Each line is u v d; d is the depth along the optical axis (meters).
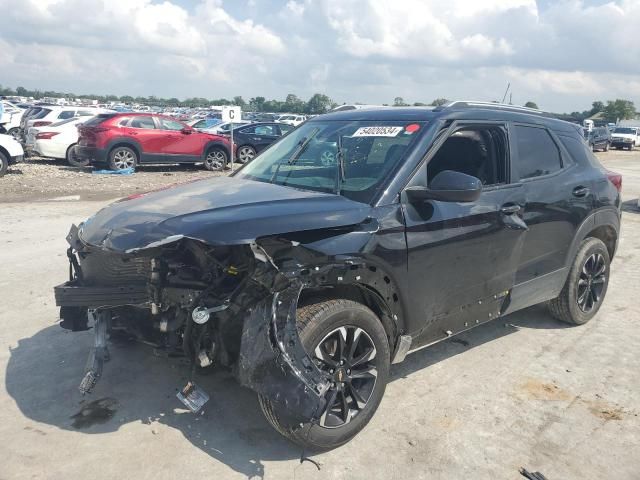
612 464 3.23
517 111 4.64
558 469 3.18
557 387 4.11
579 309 5.20
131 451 3.25
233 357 3.25
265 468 3.13
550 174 4.68
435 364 4.44
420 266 3.58
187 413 3.65
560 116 5.46
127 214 3.45
